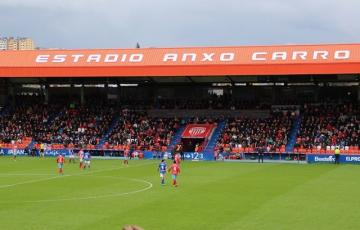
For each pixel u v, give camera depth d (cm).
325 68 6962
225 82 8419
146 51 7844
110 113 8388
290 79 8088
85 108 8588
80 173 5219
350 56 7038
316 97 8069
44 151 7550
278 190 3922
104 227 2620
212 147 7362
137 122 8088
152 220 2794
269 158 7025
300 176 4931
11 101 8900
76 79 8706
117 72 7581
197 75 7362
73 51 8050
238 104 8225
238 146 7181
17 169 5609
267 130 7488
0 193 3788
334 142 6944
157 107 8412
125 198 3534
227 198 3528
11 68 7844
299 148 6938
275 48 7462
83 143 7606
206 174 5122
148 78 8362
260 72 7169
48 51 8119
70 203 3334
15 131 8088
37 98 9006
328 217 2867
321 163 6544
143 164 6328
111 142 7625
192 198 3528
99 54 7906
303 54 7244
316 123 7462
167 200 3444
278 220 2788
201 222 2741
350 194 3703
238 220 2788
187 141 7756
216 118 8019
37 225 2672
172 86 8644
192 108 8275
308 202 3356
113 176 4938
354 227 2617
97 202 3369
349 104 7862
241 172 5334
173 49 7788
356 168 5800
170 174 5091
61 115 8438
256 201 3397
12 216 2909
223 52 7544
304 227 2620
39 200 3456
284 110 7900
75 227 2620
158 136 7688
